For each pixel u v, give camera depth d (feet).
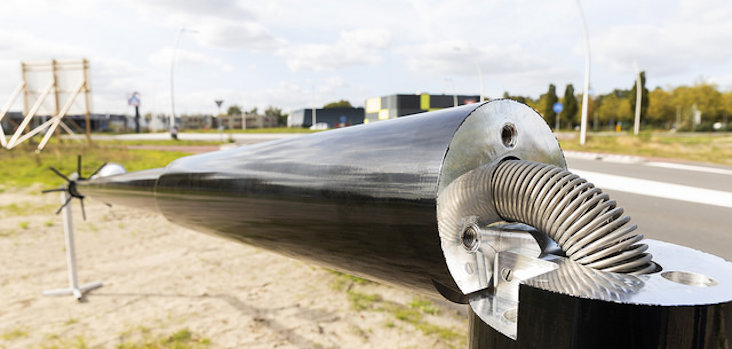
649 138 102.78
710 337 2.00
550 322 2.16
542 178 2.58
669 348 1.98
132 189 5.25
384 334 10.73
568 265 2.50
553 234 2.65
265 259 16.99
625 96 256.32
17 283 14.56
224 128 319.27
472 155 2.54
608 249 2.41
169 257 17.42
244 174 3.29
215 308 12.48
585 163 51.49
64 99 77.82
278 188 3.00
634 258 2.43
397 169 2.41
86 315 12.11
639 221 20.29
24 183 37.42
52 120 76.23
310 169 2.83
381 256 2.60
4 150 68.49
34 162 54.70
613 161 55.16
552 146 3.10
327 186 2.68
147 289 14.02
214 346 10.27
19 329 11.23
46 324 11.55
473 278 2.57
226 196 3.45
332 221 2.70
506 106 2.79
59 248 18.65
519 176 2.64
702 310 1.97
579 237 2.52
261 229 3.32
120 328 11.27
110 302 13.00
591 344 2.04
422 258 2.41
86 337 10.77
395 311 12.07
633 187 31.35
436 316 11.73
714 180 35.12
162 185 4.36
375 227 2.49
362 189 2.51
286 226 3.04
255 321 11.60
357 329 11.02
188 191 3.94
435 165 2.30
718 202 25.18
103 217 24.45
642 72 211.61
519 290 2.29
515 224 2.94
